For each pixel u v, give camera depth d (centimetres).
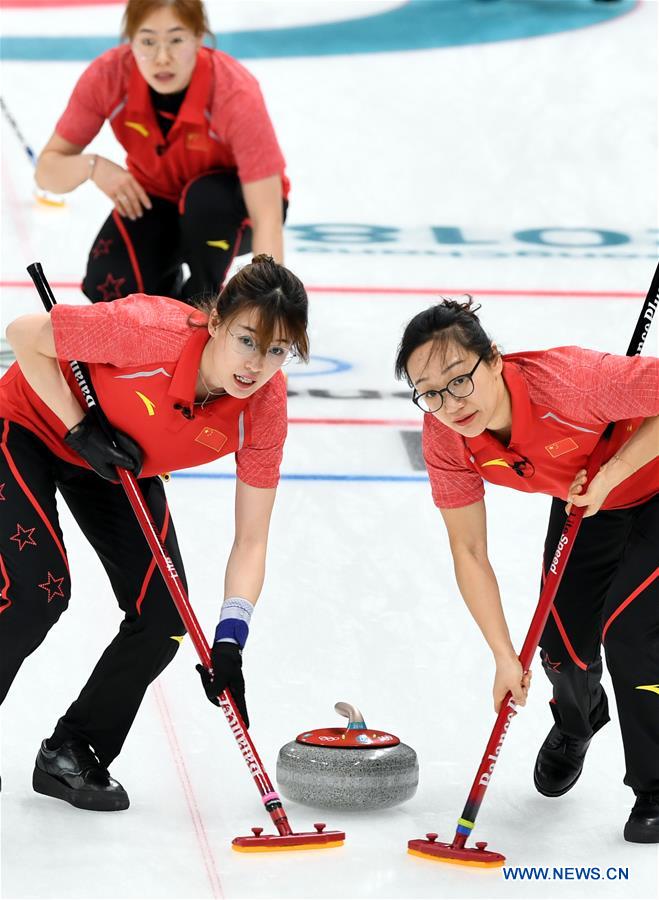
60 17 3741
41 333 1038
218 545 1549
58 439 1100
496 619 1084
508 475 1077
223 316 974
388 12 3791
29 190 2711
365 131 3108
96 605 1426
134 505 1064
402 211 2730
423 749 1210
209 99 1592
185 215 1638
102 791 1095
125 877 986
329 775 1096
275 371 991
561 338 2128
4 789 1127
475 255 2505
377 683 1307
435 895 976
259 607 1427
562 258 2500
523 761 1209
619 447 1082
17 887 967
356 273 2397
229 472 1761
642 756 1075
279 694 1280
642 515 1095
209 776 1156
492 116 3194
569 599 1133
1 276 2259
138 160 1648
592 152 3022
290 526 1596
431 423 1070
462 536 1105
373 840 1061
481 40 3612
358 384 1981
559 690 1141
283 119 3155
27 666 1309
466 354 977
